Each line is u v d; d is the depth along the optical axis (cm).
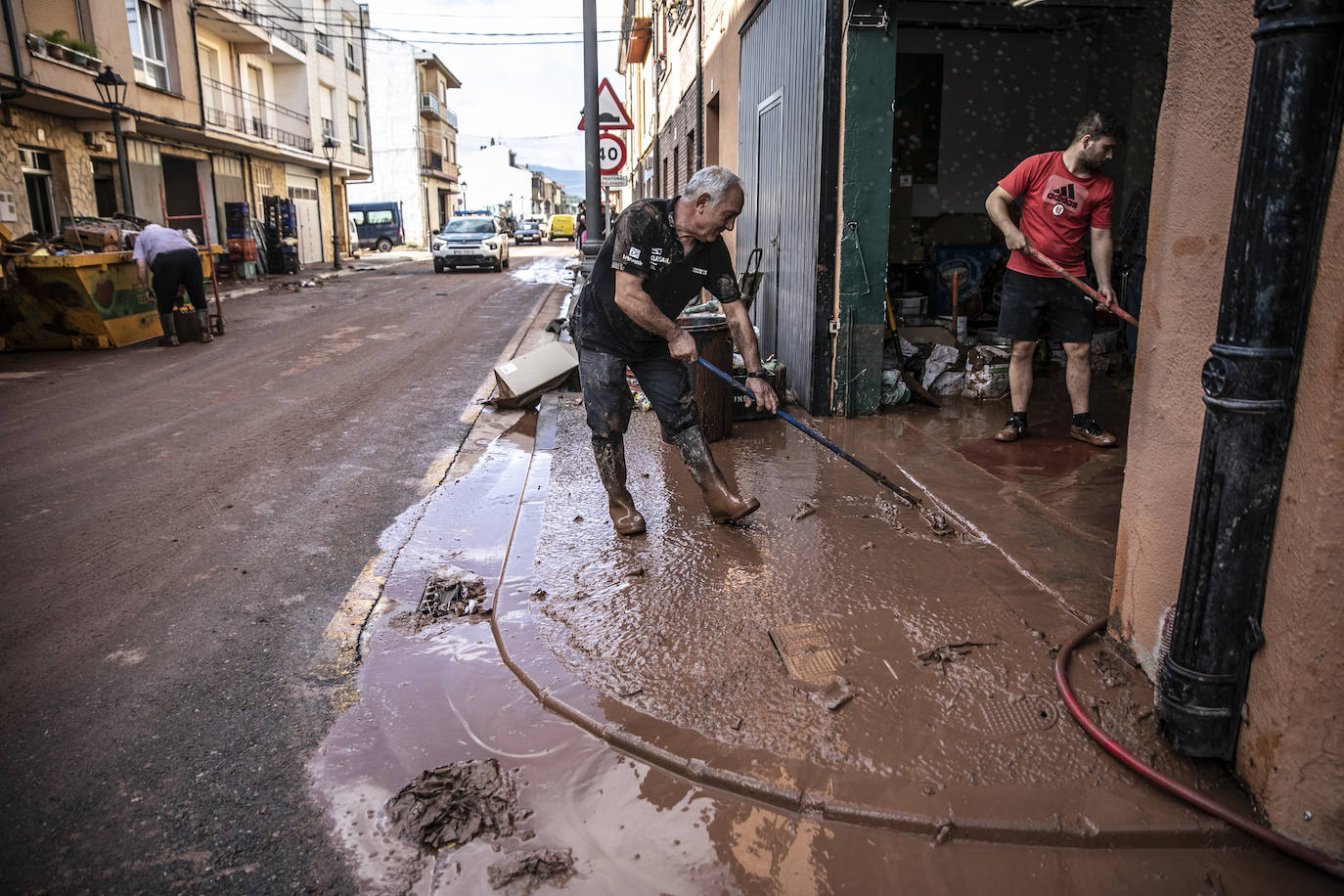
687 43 1355
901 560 358
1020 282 501
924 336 700
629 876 197
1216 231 220
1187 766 223
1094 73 816
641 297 345
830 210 573
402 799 226
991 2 745
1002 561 353
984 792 216
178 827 218
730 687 267
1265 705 202
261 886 198
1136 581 265
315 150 3180
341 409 706
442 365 915
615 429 390
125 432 630
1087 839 203
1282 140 180
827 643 289
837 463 496
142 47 1956
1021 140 845
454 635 318
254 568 385
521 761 241
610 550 377
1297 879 193
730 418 554
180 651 309
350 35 3678
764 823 213
